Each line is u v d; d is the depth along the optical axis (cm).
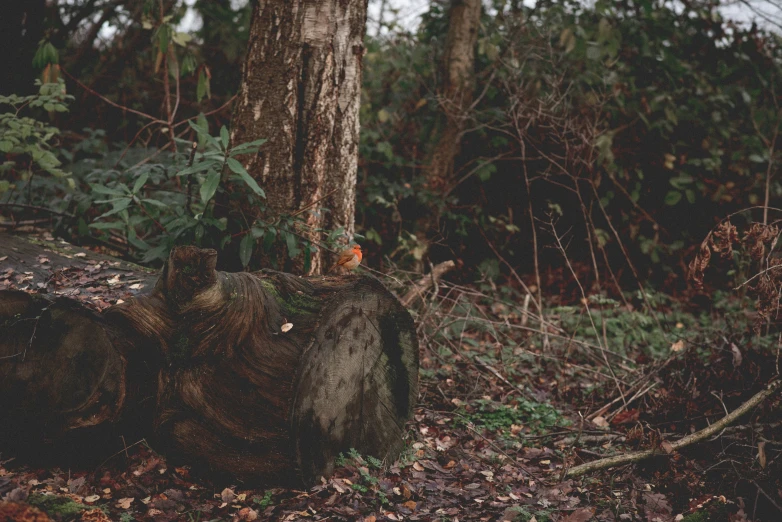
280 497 367
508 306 792
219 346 338
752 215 942
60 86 579
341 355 383
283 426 355
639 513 397
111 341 329
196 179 570
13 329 340
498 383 586
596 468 437
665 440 447
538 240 946
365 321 395
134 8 934
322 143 516
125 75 948
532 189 937
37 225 594
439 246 909
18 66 713
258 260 506
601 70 889
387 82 927
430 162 894
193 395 343
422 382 551
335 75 517
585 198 933
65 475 357
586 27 884
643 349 702
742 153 932
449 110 872
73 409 335
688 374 554
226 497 360
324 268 527
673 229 963
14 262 441
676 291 928
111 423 338
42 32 753
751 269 779
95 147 800
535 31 892
